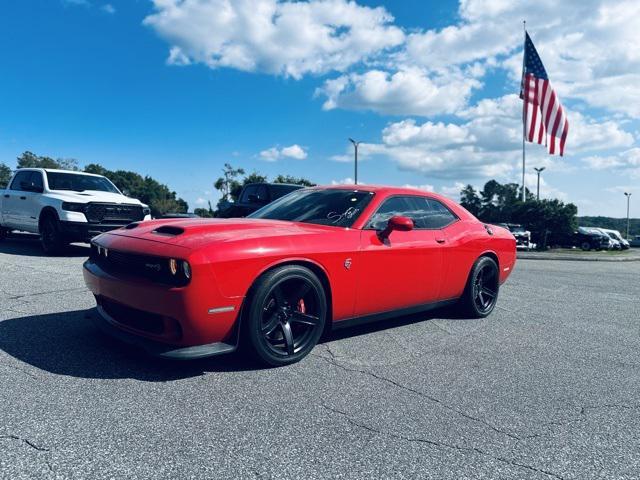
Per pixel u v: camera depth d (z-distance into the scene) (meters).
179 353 2.78
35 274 6.22
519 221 37.00
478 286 4.98
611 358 3.76
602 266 13.85
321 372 3.09
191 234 3.06
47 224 8.52
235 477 1.85
